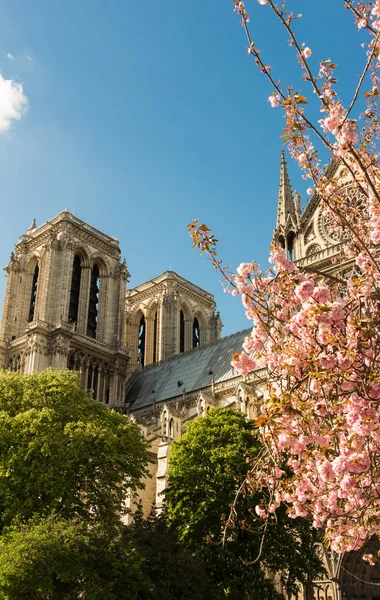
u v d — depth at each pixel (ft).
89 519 139.03
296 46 68.74
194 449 167.94
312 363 66.08
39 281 355.56
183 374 344.08
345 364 63.57
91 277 378.94
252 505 142.61
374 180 83.25
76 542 112.68
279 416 67.15
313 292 65.57
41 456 140.46
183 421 268.21
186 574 126.31
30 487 134.92
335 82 74.28
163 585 120.78
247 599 132.77
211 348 349.20
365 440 66.54
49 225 370.12
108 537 120.98
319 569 153.48
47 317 328.90
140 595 119.55
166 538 133.80
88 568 109.40
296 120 76.28
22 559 104.73
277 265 78.84
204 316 446.19
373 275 79.10
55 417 152.97
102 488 151.53
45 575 105.19
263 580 142.31
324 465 68.59
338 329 65.21
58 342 315.78
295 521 145.89
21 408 157.79
